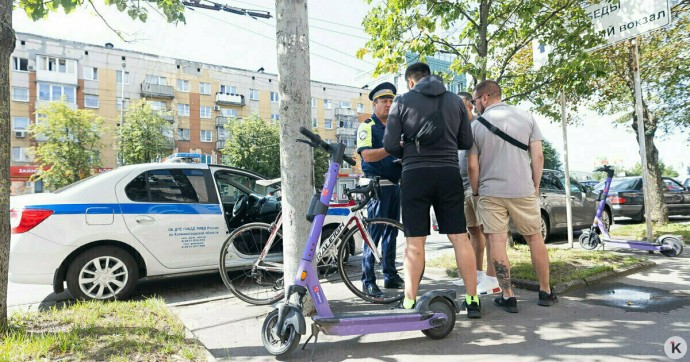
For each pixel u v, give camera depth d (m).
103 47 43.53
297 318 2.64
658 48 10.08
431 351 2.80
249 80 52.75
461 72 6.33
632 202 12.16
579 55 5.81
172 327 3.22
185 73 48.53
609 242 6.69
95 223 4.36
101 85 43.19
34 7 4.66
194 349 2.79
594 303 3.83
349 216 4.12
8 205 2.97
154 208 4.71
